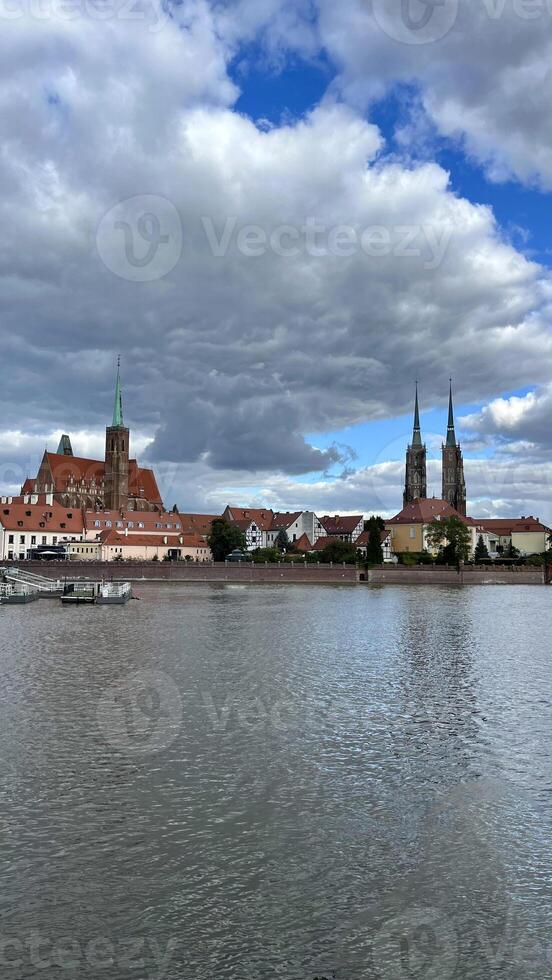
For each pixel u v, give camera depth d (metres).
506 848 25.94
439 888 23.31
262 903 22.33
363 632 83.62
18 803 29.14
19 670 56.28
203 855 25.14
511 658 65.69
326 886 23.33
